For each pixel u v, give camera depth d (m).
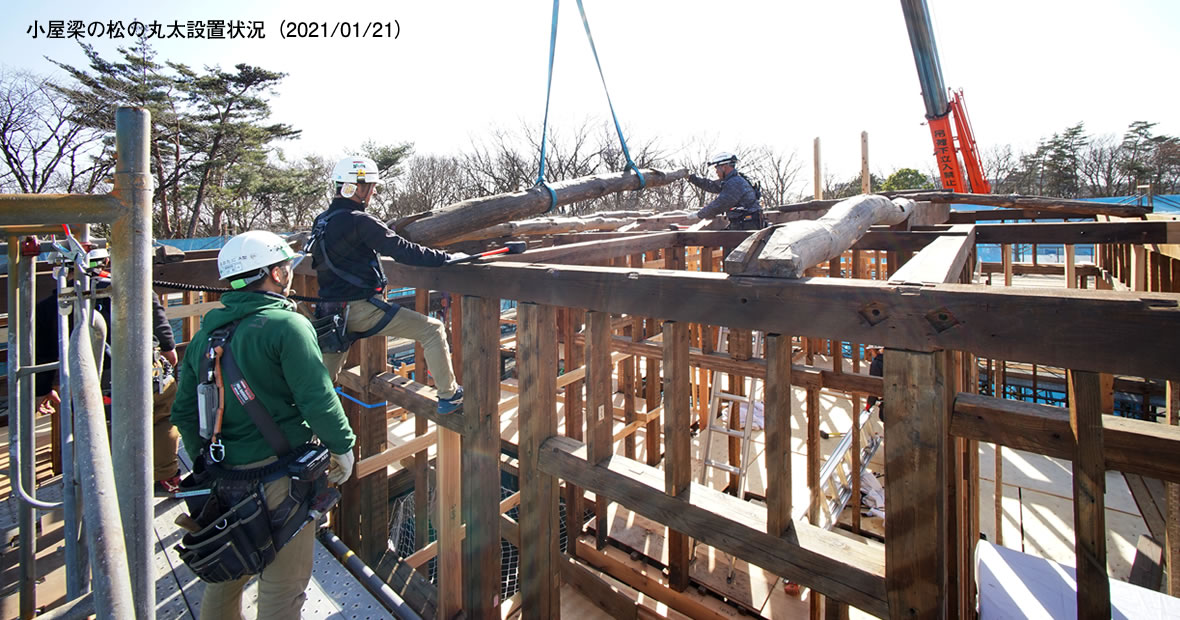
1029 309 1.43
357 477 3.56
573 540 4.93
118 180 1.27
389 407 6.60
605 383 2.49
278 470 2.01
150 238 1.32
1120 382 7.24
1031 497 5.31
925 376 1.59
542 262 3.36
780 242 1.97
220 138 28.14
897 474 1.67
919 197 6.33
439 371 3.07
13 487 2.32
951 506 1.98
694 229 5.56
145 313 1.30
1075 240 4.42
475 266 2.78
